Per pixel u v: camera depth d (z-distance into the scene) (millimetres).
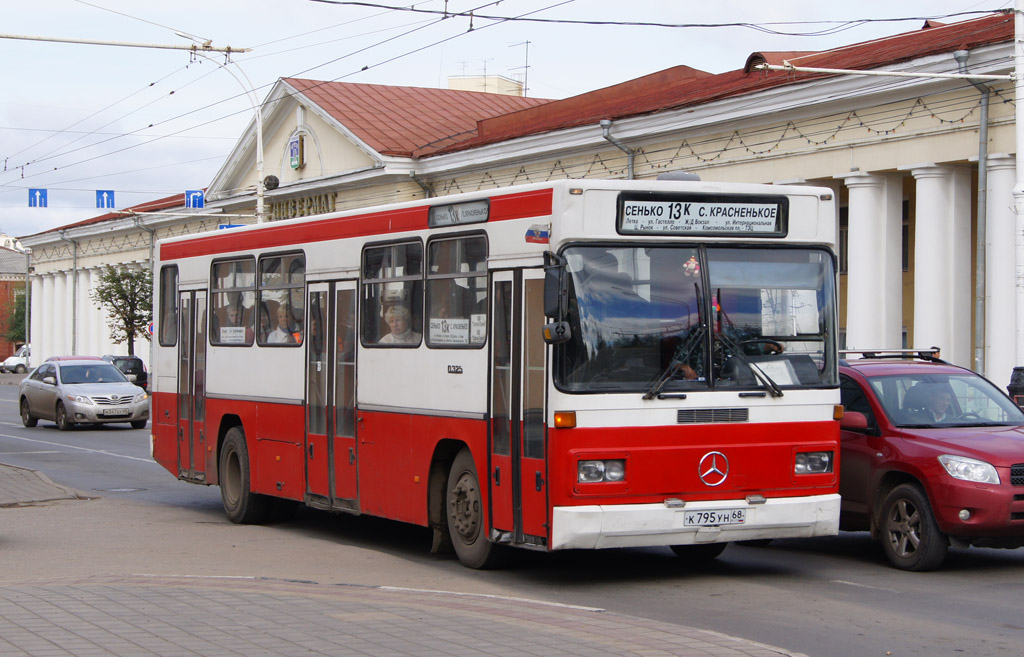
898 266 26281
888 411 11367
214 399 15203
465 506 10891
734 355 9938
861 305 26156
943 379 11859
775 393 9984
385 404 11836
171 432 16344
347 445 12461
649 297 9742
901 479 11047
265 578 9984
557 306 9234
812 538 13148
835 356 10352
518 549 11992
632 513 9484
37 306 80375
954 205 24766
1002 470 10242
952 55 23359
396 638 7422
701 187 9914
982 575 10688
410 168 40125
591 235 9570
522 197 10000
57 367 32719
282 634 7488
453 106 47281
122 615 8062
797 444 10102
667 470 9641
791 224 10234
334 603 8625
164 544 12797
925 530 10633
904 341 28297
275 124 47875
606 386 9531
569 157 33906
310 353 13156
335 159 44188
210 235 15469
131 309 59031
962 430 11180
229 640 7297
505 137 35719
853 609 9172
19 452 25062
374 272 12117
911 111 24750
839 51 29031
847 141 26062
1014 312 23219
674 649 7254
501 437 10172
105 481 19828
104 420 31297
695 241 9922
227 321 14961
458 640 7395
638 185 9727
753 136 28266
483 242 10469
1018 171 19812
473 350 10562
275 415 13820
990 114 23234
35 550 12258
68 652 6918
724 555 11906
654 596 9711
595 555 11859
